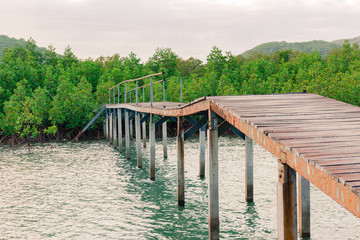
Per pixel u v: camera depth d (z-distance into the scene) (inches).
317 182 264.7
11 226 620.7
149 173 985.5
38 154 1466.5
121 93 2223.2
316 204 693.3
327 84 1781.5
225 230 571.5
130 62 2967.5
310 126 376.5
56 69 2498.8
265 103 512.4
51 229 602.5
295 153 295.6
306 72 2480.3
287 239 321.4
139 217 649.6
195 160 1214.3
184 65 4714.6
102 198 782.5
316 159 271.3
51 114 1959.9
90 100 2144.4
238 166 1087.6
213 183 512.1
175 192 814.5
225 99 546.3
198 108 564.4
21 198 797.9
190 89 2266.2
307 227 530.0
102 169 1109.7
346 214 634.2
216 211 514.6
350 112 449.1
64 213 685.9
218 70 2876.5
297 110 459.8
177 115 669.3
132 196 791.1
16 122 1715.1
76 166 1174.3
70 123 2074.3
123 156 1365.7
